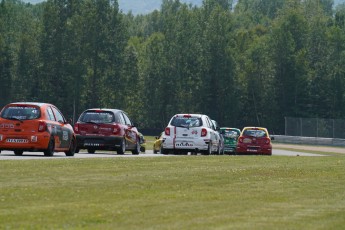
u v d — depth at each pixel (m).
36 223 31.39
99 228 30.27
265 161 78.88
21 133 76.81
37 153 88.56
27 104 78.00
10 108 77.69
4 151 89.75
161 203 38.56
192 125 104.81
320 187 50.00
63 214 33.91
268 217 34.62
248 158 84.81
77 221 32.03
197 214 34.78
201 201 39.94
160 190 44.69
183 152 108.00
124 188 45.09
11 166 58.78
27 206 36.38
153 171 58.75
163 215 34.12
